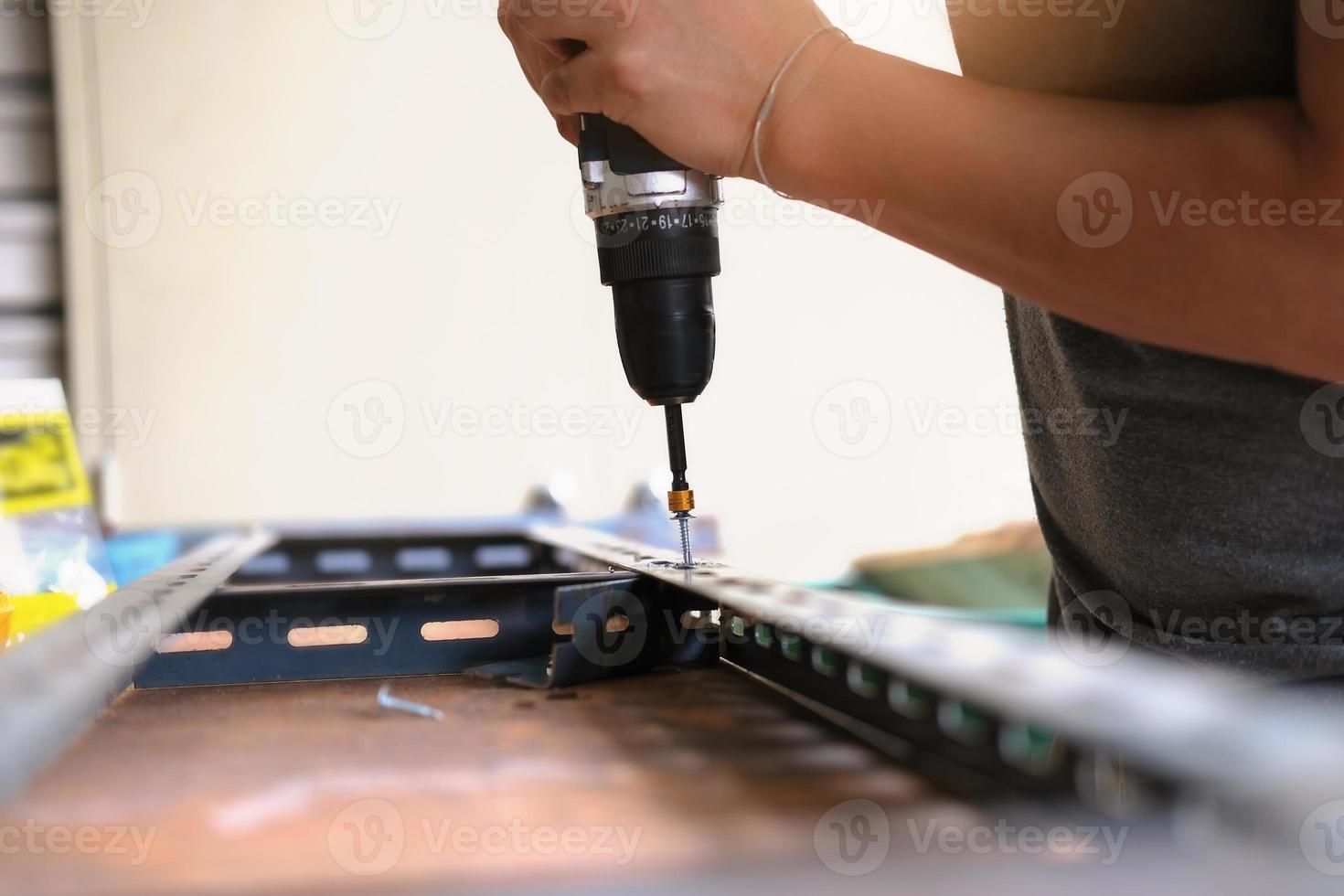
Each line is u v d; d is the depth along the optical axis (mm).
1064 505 758
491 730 467
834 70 537
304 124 2033
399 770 401
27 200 2021
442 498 2109
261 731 467
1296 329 476
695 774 393
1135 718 309
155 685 597
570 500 2135
